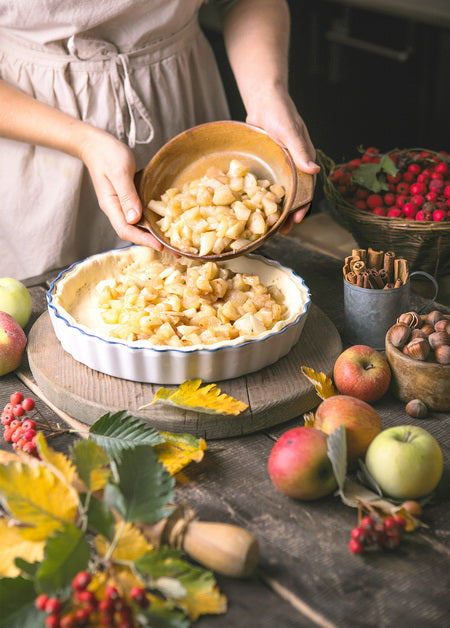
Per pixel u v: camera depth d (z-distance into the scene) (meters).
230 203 1.34
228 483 1.04
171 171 1.41
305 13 2.98
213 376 1.18
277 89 1.51
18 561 0.84
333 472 0.98
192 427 1.12
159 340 1.18
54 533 0.82
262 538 0.94
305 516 0.98
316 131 3.19
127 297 1.27
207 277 1.29
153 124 1.64
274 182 1.39
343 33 2.97
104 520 0.86
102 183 1.40
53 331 1.32
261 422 1.14
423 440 0.98
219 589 0.87
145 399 1.15
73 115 1.58
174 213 1.33
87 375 1.21
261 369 1.22
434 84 3.00
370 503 0.96
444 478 1.04
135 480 0.90
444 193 1.56
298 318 1.22
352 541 0.91
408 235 1.49
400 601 0.85
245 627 0.83
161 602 0.84
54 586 0.79
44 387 1.21
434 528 0.96
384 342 1.28
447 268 1.57
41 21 1.47
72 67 1.54
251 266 1.40
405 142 3.19
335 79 3.11
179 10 1.55
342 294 1.48
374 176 1.60
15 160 1.64
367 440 1.03
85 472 0.91
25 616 0.81
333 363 1.24
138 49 1.57
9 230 1.71
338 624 0.82
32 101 1.50
